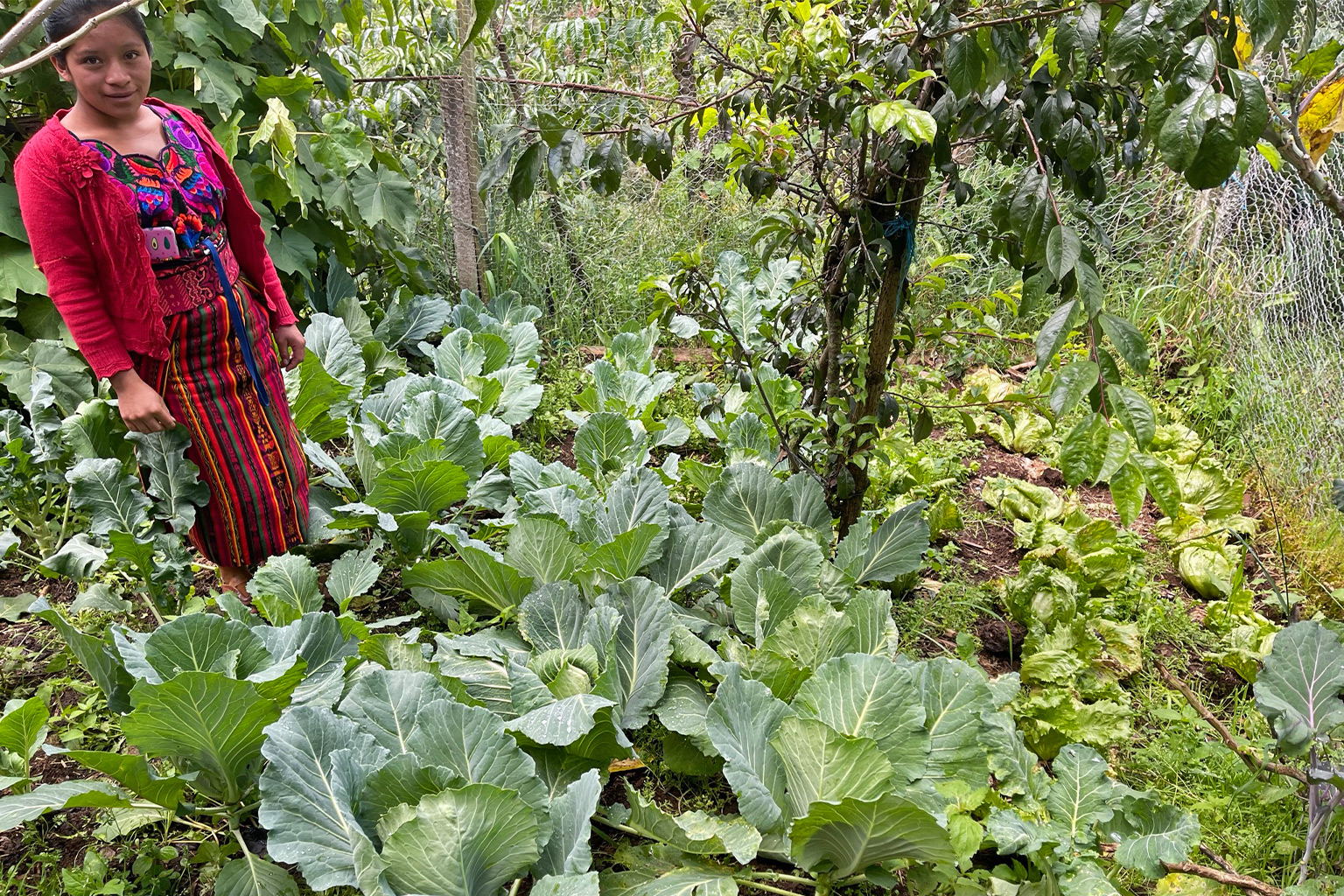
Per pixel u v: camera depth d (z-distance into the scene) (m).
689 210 6.46
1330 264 5.03
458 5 5.29
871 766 2.29
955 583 3.75
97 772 2.85
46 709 2.56
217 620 2.57
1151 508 4.55
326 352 4.61
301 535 3.50
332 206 5.02
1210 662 3.49
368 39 6.66
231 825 2.55
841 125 2.90
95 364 2.85
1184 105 1.49
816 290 3.69
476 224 5.90
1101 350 1.65
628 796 2.55
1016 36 2.31
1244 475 4.70
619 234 6.41
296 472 3.42
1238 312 5.36
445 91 5.49
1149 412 1.57
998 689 2.81
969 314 5.57
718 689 2.49
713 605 3.39
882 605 2.96
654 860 2.49
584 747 2.61
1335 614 3.78
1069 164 2.51
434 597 3.39
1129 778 2.93
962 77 2.26
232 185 3.11
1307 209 5.15
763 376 4.71
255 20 4.49
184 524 3.10
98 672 2.70
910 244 3.26
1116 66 1.61
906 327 3.53
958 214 6.02
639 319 6.10
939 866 2.31
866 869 2.38
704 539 3.33
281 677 2.50
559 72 6.26
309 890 2.46
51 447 3.63
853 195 3.17
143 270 2.78
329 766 2.31
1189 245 5.96
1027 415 5.03
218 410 3.09
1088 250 1.95
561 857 2.29
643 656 2.84
